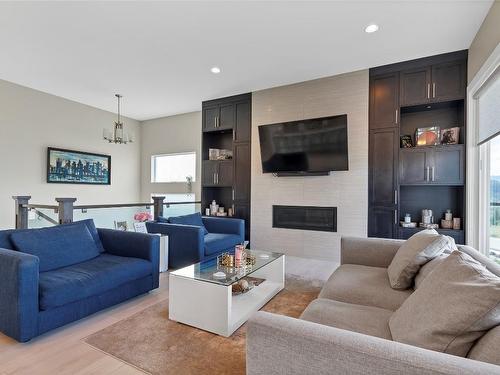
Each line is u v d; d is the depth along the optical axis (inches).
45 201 202.1
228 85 179.3
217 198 218.2
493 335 36.7
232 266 102.4
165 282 127.8
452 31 117.3
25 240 92.7
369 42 126.1
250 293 107.4
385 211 151.7
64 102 211.9
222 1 98.5
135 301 106.7
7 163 182.7
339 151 159.9
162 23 111.7
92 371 66.9
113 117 248.8
